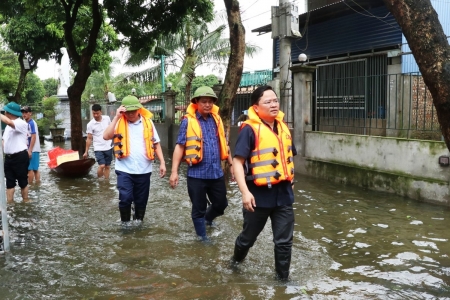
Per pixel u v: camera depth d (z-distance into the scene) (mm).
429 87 3420
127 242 5039
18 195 7934
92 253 4664
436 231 5324
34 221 6047
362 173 8102
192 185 5039
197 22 13547
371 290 3625
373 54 11930
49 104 23359
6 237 4711
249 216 3773
